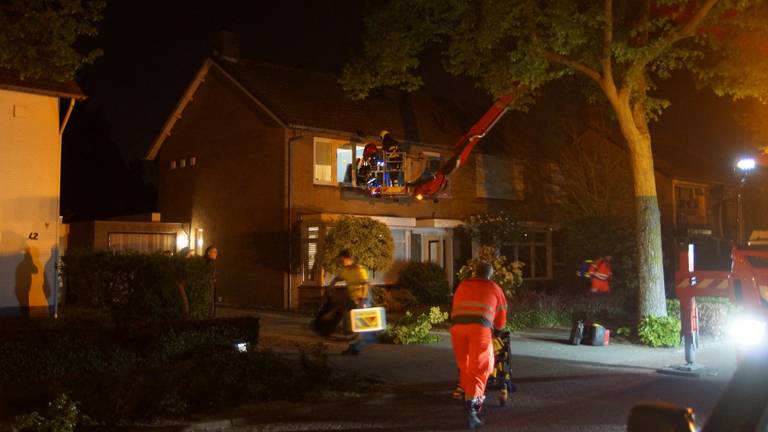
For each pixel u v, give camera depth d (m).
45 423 6.96
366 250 22.00
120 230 24.30
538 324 17.58
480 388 7.88
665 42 14.41
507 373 9.05
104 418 7.87
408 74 16.56
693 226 34.66
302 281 23.84
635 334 15.57
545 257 30.41
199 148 27.69
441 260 27.66
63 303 19.14
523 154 30.42
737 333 8.12
